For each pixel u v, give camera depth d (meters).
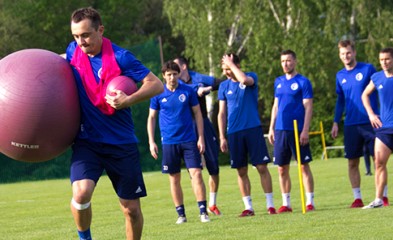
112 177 8.50
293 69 15.15
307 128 14.82
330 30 43.16
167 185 25.36
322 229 11.28
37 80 7.90
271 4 44.38
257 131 14.55
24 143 7.94
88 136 8.30
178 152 13.89
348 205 15.48
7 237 12.49
